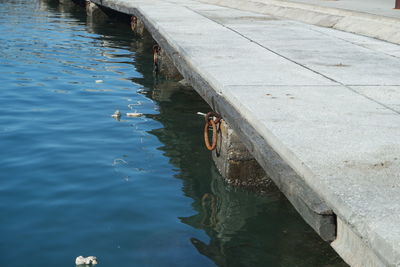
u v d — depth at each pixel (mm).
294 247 5422
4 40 17672
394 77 7559
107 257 5031
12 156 7520
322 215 3963
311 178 4266
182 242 5383
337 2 17109
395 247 3178
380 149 4762
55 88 11547
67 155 7633
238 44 10172
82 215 5855
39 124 9016
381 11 13938
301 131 5191
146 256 5070
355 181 4109
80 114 9703
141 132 8836
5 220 5688
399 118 5664
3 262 4898
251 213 6160
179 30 11992
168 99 11031
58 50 16297
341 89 6828
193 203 6312
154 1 20266
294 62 8492
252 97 6344
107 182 6762
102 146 8078
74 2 31344
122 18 24891
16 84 11742
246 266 5039
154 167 7359
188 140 8562
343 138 5027
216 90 7203
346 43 10594
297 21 14500
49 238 5344
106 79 12664
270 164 4883
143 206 6148
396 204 3744
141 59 15422
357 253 3699
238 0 18703
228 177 6895
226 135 6898
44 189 6484
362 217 3545
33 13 26406
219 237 5539
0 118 9273
